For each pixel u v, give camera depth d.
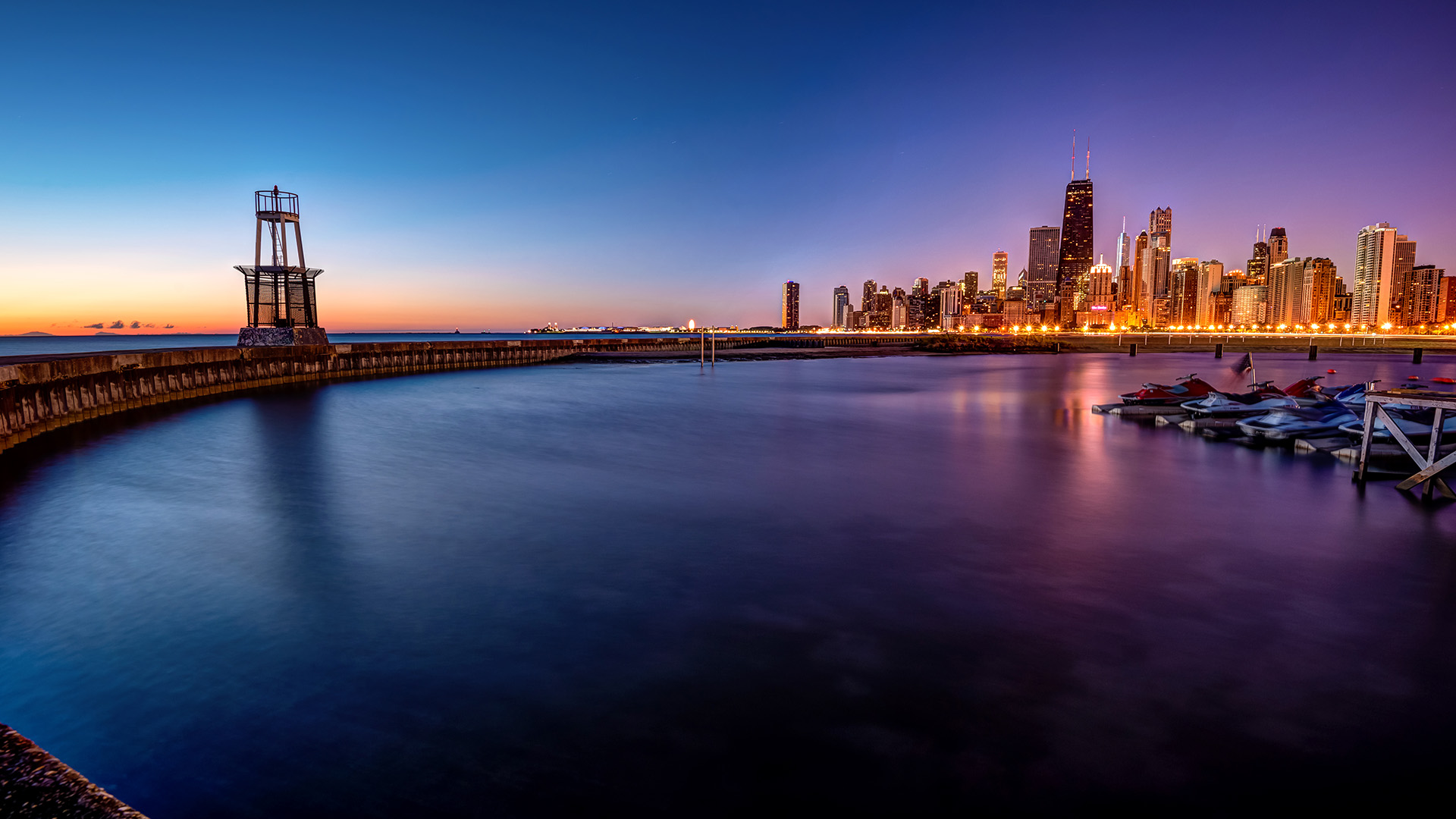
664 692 4.55
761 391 33.53
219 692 4.61
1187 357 90.31
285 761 3.85
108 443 16.55
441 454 14.73
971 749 3.94
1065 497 10.66
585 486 11.41
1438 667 4.95
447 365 53.25
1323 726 4.20
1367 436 11.61
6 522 9.17
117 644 5.38
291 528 8.77
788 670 4.86
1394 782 3.69
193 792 3.61
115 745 4.04
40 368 18.08
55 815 2.14
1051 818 3.39
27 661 5.11
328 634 5.51
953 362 72.50
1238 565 7.25
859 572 7.01
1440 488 10.43
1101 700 4.48
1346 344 129.12
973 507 9.95
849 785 3.63
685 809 3.44
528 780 3.66
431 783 3.64
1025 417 22.12
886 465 13.53
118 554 7.68
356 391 32.88
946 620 5.77
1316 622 5.75
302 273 38.72
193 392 28.98
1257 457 14.37
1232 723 4.23
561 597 6.30
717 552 7.68
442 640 5.38
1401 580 6.79
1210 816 3.42
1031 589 6.51
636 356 80.88
